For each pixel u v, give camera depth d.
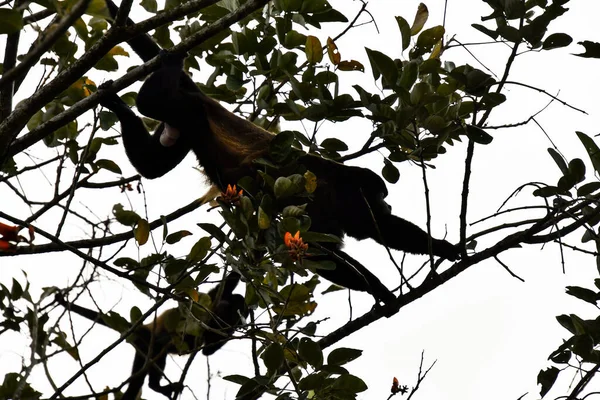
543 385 9.62
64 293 8.10
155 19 8.94
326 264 9.04
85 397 8.15
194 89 12.27
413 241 11.96
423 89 9.48
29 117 9.13
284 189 9.16
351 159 11.38
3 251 9.45
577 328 9.65
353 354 8.67
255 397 8.70
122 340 8.55
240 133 12.02
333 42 10.75
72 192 9.70
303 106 11.58
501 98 9.30
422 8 10.67
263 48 11.40
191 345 12.77
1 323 8.66
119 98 11.80
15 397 7.16
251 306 9.49
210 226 8.97
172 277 9.38
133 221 9.54
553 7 9.08
